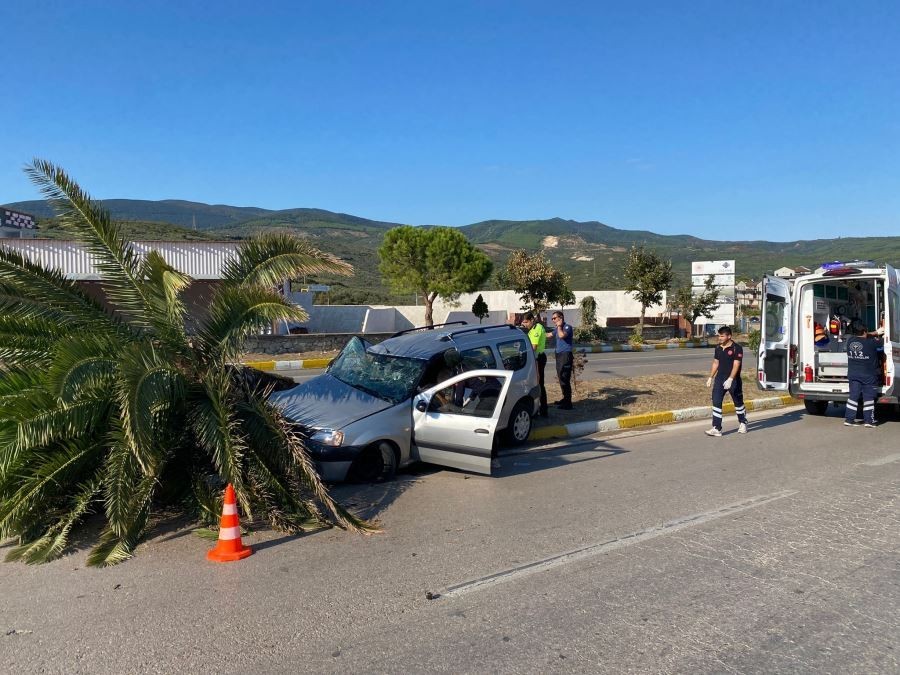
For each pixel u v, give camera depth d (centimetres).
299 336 2217
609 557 548
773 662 387
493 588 486
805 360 1255
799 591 483
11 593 478
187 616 440
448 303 4353
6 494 570
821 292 1277
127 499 562
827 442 1040
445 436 787
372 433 759
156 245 2347
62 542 559
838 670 379
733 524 634
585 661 385
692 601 466
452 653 394
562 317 1237
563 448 994
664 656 392
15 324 610
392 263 3484
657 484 780
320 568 524
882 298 1311
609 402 1330
